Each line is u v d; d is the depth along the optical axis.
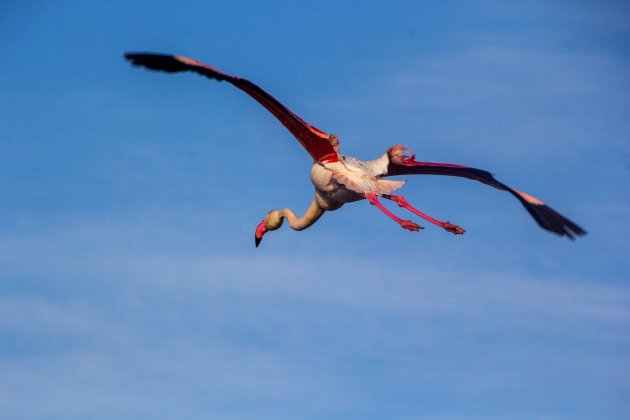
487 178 17.62
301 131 17.70
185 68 16.48
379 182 17.70
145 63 16.58
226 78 16.56
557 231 16.00
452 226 17.16
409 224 16.89
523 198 16.38
